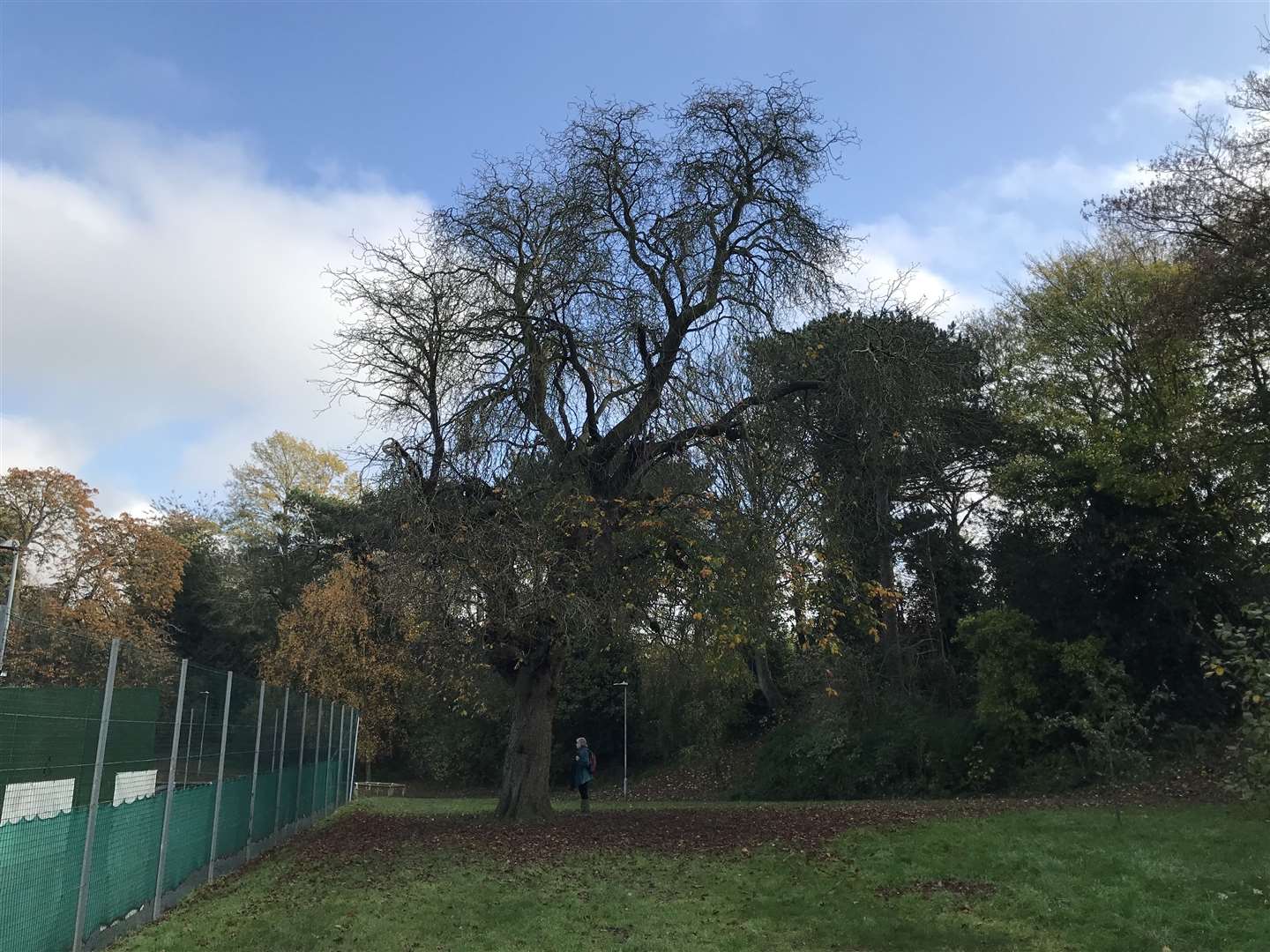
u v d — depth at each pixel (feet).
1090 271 85.35
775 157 53.52
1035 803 62.08
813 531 49.57
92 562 122.72
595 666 90.94
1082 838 42.09
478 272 51.24
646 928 27.45
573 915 28.99
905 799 86.63
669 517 47.80
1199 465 74.49
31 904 21.40
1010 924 28.09
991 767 83.25
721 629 46.57
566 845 43.47
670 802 94.22
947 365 59.36
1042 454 87.30
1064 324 86.12
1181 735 71.61
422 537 45.55
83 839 24.50
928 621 104.06
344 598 111.75
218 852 39.09
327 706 72.13
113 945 26.40
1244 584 73.87
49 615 106.32
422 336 50.11
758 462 47.73
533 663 56.59
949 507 104.32
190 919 30.30
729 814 58.18
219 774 38.83
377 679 116.37
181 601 175.32
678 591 48.85
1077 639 79.00
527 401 49.80
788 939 26.37
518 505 47.57
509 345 51.16
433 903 30.78
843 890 33.04
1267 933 25.91
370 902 31.12
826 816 55.01
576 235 50.78
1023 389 89.51
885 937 26.63
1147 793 63.77
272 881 37.14
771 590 46.24
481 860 39.45
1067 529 82.74
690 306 52.37
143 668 29.37
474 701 119.55
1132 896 30.68
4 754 20.16
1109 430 77.61
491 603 46.47
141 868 29.37
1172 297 67.15
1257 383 69.62
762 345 50.93
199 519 182.91
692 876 35.63
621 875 35.83
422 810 74.69
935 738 90.33
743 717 126.00
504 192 52.31
